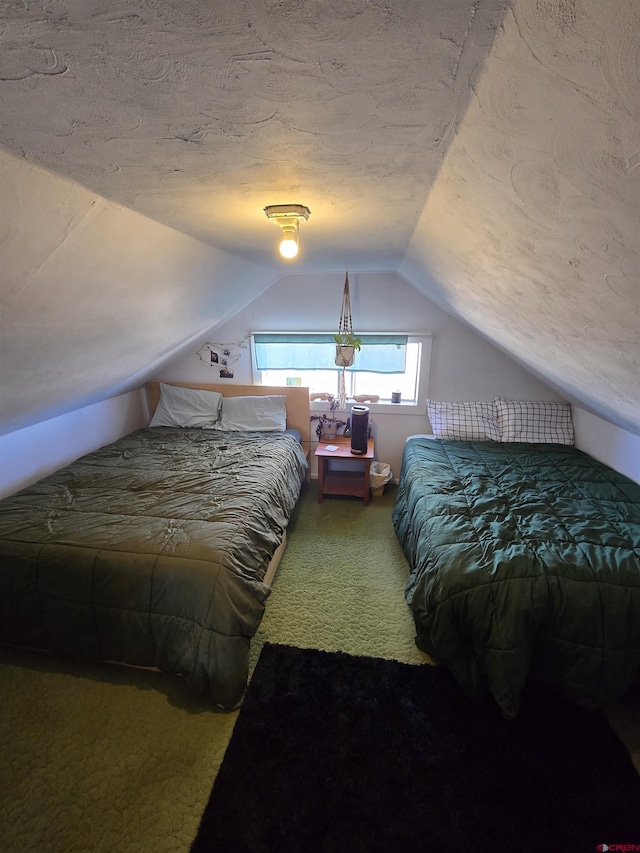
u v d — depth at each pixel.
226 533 1.70
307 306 3.24
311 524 2.91
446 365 3.23
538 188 0.71
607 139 0.50
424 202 1.18
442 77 0.56
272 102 0.64
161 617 1.52
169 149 0.80
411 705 1.56
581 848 1.15
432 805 1.25
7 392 1.74
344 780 1.31
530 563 1.54
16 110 0.64
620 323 0.99
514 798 1.26
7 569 1.59
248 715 1.52
